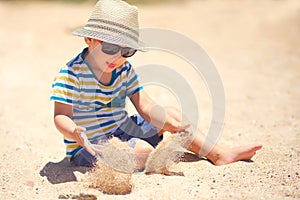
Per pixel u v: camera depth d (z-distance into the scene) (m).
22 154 4.11
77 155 3.72
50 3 13.54
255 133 4.64
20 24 10.91
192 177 3.47
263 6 12.73
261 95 6.20
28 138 4.61
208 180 3.42
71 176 3.54
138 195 3.17
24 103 5.93
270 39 9.55
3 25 10.83
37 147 4.34
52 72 7.43
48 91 6.50
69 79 3.53
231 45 9.14
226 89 6.45
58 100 3.49
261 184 3.34
